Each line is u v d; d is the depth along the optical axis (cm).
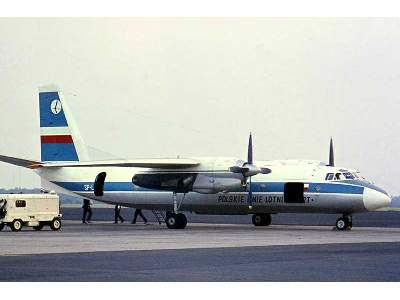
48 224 10456
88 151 12131
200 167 10800
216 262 5419
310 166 10619
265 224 11838
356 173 10538
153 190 11525
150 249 6562
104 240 7881
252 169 10431
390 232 9662
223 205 11062
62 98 12331
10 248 6675
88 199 12250
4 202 10025
